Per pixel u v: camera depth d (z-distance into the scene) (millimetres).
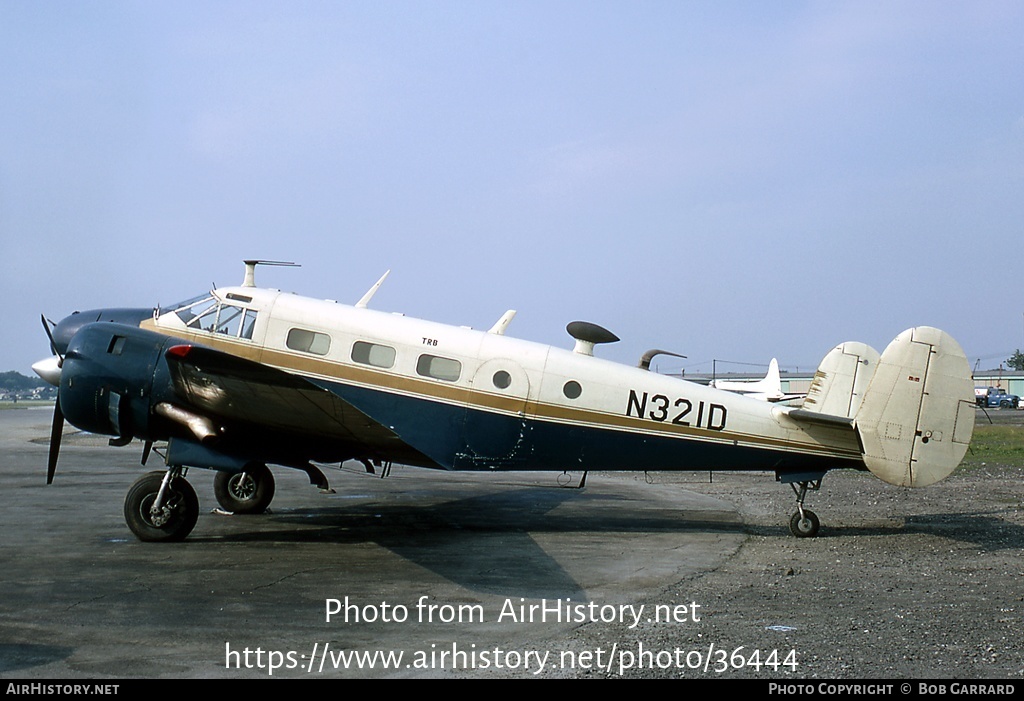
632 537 11430
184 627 6664
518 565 9352
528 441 11891
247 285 12500
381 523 12359
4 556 9492
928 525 12742
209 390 9609
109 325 10758
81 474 18859
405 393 11758
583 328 12250
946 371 11414
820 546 10875
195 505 10477
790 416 11727
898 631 6762
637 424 11875
